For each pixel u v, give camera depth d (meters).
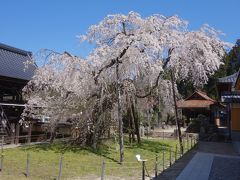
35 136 22.23
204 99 43.75
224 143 24.77
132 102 20.62
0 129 19.56
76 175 12.29
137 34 16.17
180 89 48.66
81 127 18.61
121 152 15.41
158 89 21.84
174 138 28.23
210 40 18.78
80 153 16.84
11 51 22.62
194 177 11.98
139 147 20.66
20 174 12.09
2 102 19.91
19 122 19.78
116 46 16.50
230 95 24.66
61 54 17.70
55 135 21.95
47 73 18.11
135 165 14.63
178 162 15.44
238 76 23.33
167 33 17.20
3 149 17.52
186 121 44.16
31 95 19.55
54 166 13.62
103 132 19.06
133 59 16.25
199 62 18.55
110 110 18.30
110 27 17.27
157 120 35.25
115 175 12.55
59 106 18.80
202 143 24.58
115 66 17.14
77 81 17.53
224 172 12.92
